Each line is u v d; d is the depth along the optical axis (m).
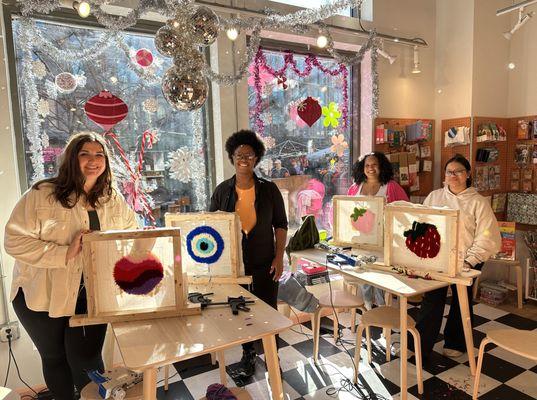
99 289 1.63
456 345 2.65
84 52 2.31
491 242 2.53
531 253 3.57
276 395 1.60
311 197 3.45
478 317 3.30
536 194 3.77
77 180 1.71
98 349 1.85
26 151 2.37
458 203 2.64
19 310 1.76
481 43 3.67
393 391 2.31
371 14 3.50
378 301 3.25
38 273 1.70
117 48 2.59
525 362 2.58
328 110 3.37
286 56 3.08
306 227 2.88
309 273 3.22
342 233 2.85
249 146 2.24
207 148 2.95
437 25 3.91
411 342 2.73
